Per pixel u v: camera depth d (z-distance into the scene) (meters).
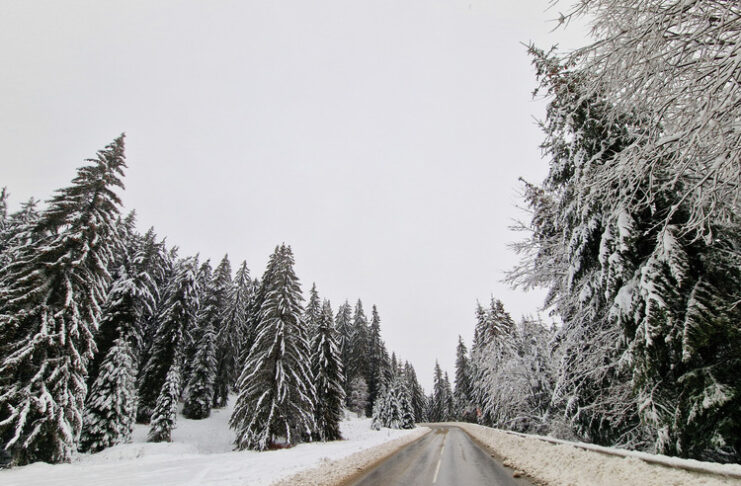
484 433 27.77
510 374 23.88
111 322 26.94
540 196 14.03
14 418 14.95
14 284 16.52
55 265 17.30
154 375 32.31
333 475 11.52
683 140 4.38
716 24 4.03
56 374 16.19
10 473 13.84
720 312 7.14
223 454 22.08
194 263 36.69
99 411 22.25
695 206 4.87
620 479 7.00
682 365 7.79
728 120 3.88
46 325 16.34
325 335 36.56
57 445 15.85
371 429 46.66
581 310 11.10
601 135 9.59
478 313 36.62
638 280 8.44
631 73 4.64
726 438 6.87
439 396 99.81
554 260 12.68
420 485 9.70
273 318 28.36
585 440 13.27
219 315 42.12
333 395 34.69
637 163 5.06
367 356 64.00
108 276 19.50
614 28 4.81
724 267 7.64
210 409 36.78
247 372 26.86
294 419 27.06
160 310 39.00
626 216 8.72
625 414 10.45
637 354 8.23
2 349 15.52
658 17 4.06
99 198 19.55
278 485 10.05
